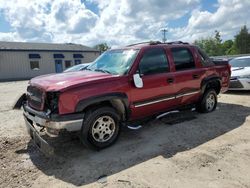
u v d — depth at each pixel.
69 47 38.41
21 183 3.50
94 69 5.31
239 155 4.14
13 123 6.42
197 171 3.65
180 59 5.77
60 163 4.05
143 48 5.08
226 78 7.07
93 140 4.32
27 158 4.27
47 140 4.98
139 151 4.41
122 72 4.74
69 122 3.96
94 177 3.59
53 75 4.87
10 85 20.25
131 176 3.57
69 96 3.96
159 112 5.42
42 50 33.94
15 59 31.66
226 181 3.37
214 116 6.42
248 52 63.59
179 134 5.20
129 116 4.83
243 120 6.06
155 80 5.08
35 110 4.32
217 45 72.12
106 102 4.61
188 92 5.88
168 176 3.54
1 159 4.25
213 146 4.54
